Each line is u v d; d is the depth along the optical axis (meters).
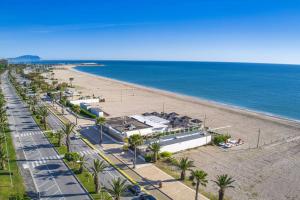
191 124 110.31
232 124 118.25
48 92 175.50
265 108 160.75
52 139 88.38
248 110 152.12
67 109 136.12
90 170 65.94
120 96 186.50
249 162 75.69
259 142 94.25
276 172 69.56
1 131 94.62
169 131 95.00
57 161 70.69
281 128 113.38
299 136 102.31
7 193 53.09
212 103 170.38
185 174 65.31
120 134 88.75
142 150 76.94
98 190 54.97
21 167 66.38
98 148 81.81
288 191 60.09
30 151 77.62
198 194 56.28
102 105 153.25
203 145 88.69
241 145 90.62
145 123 101.06
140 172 65.81
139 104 159.25
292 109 158.00
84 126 105.94
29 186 57.00
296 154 82.81
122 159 73.56
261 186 62.06
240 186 61.69
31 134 93.81
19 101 155.50
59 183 58.72
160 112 138.62
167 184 60.00
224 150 84.94
